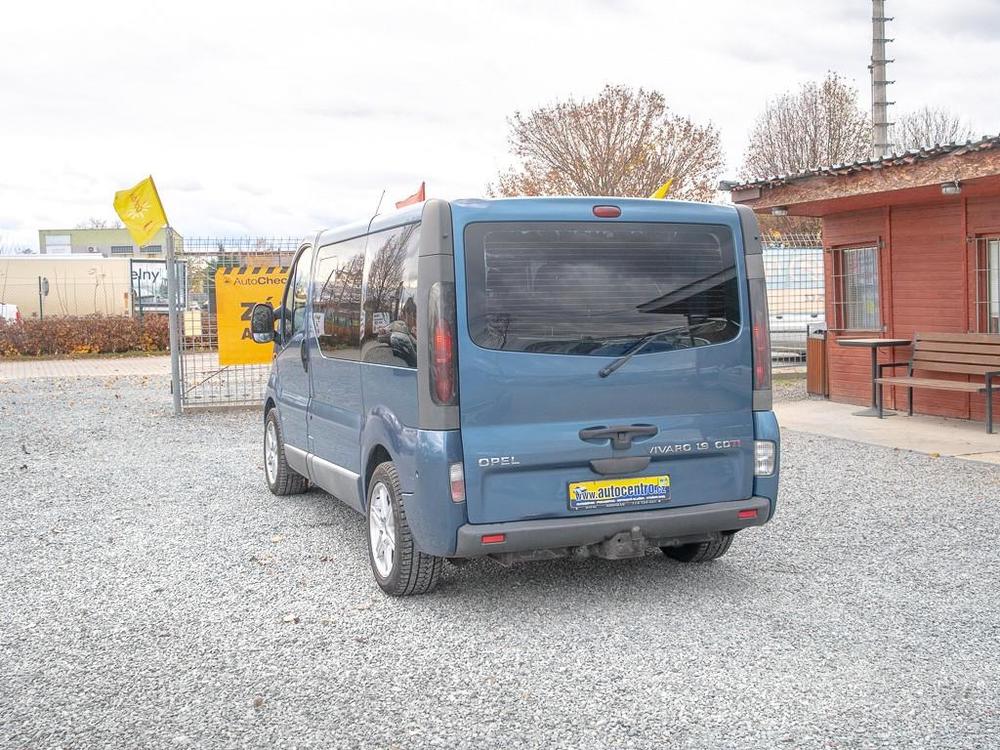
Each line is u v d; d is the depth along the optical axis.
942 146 10.13
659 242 5.24
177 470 9.73
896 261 12.75
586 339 5.09
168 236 13.96
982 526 6.91
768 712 3.99
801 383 16.80
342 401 6.30
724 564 6.11
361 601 5.52
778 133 43.97
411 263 5.18
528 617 5.20
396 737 3.83
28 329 27.34
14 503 8.25
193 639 4.95
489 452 4.95
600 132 33.91
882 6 35.69
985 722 3.87
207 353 14.88
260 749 3.74
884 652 4.61
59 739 3.85
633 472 5.19
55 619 5.28
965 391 11.16
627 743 3.75
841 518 7.21
